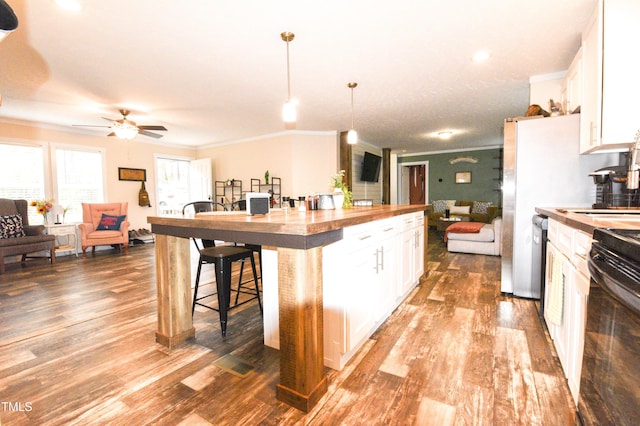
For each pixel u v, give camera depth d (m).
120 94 3.85
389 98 4.10
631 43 1.92
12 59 2.86
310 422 1.38
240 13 2.16
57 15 2.15
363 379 1.69
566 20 2.28
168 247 2.04
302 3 2.06
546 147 2.71
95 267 4.48
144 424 1.38
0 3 0.75
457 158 8.77
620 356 0.86
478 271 4.00
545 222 2.31
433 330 2.28
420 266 3.35
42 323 2.48
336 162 6.30
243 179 6.97
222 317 2.21
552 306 1.79
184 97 3.98
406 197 10.16
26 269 4.38
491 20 2.28
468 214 7.93
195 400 1.54
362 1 2.04
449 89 3.77
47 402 1.53
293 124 5.57
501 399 1.51
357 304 1.90
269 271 2.03
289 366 1.49
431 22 2.30
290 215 2.02
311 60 2.94
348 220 1.70
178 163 7.62
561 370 1.73
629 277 0.78
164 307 2.09
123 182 6.53
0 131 4.96
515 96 4.05
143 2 2.02
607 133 2.00
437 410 1.44
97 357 1.95
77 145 5.84
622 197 2.26
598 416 1.00
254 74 3.25
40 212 5.03
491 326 2.33
